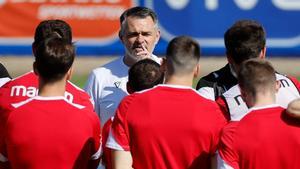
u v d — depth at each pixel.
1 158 19.67
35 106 19.08
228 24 63.47
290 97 20.11
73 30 62.56
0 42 62.22
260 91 18.28
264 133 17.91
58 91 19.31
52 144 18.91
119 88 23.86
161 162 18.77
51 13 62.56
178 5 63.19
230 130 18.16
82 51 62.69
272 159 17.89
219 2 63.47
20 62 61.50
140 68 20.11
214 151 18.77
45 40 19.19
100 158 20.31
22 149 18.92
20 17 62.28
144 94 19.05
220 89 21.42
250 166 17.89
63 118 19.05
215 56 63.38
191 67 18.98
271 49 63.53
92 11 62.62
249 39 19.83
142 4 62.84
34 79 21.55
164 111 18.78
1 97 21.34
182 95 18.92
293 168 17.94
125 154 18.91
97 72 24.19
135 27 23.36
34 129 18.89
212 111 18.91
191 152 18.73
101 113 23.92
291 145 17.89
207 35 63.38
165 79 19.33
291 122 18.03
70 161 19.05
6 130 19.14
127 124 18.91
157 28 24.00
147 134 18.75
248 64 18.47
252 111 18.22
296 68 62.19
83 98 21.11
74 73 58.69
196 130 18.67
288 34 63.81
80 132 19.09
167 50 19.09
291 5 63.69
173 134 18.70
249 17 63.53
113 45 62.78
